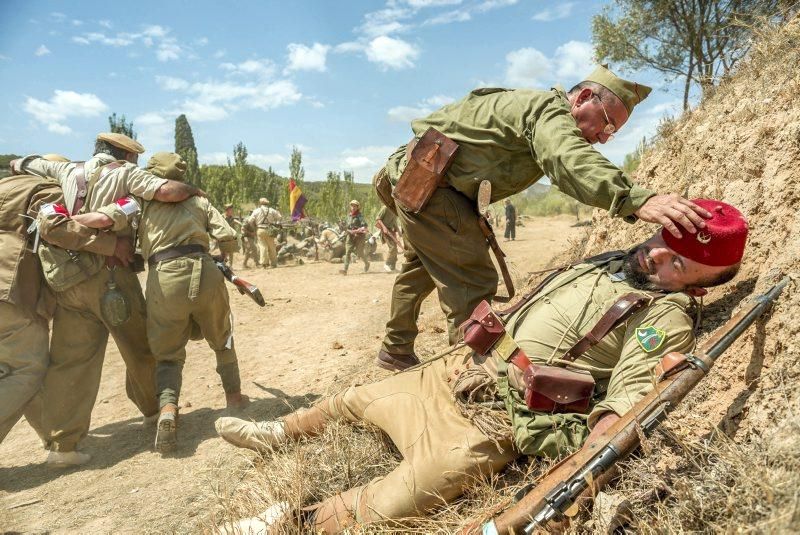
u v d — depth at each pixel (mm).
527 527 1632
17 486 3232
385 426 2424
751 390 1879
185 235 3586
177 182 3566
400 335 3506
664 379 1747
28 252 3348
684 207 1942
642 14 10289
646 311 2004
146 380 3852
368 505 2150
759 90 2811
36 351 3340
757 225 2363
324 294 9461
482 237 2867
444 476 2117
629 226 3705
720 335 1784
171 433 3396
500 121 2533
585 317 2129
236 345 6078
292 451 2865
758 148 2510
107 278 3506
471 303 2889
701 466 1727
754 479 1449
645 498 1775
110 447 3668
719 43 9109
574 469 1663
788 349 1779
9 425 3256
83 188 3480
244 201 46875
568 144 2209
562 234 20266
